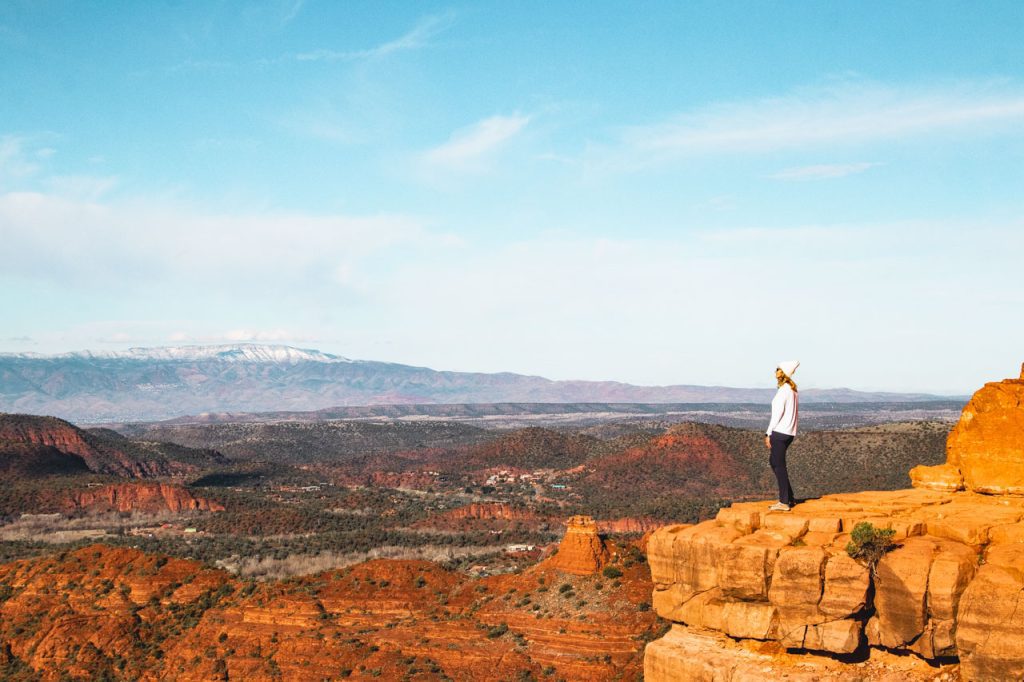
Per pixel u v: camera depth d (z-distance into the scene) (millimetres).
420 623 101000
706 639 24391
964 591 21000
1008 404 25859
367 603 107500
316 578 114750
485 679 87312
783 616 22953
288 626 103875
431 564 117188
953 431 27047
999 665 20266
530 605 98812
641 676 82125
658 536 25781
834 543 23234
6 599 119312
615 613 93438
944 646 21031
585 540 103500
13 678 103938
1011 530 21859
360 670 92875
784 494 26016
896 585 21656
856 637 22047
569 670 86312
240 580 120000
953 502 25453
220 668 97812
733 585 23781
